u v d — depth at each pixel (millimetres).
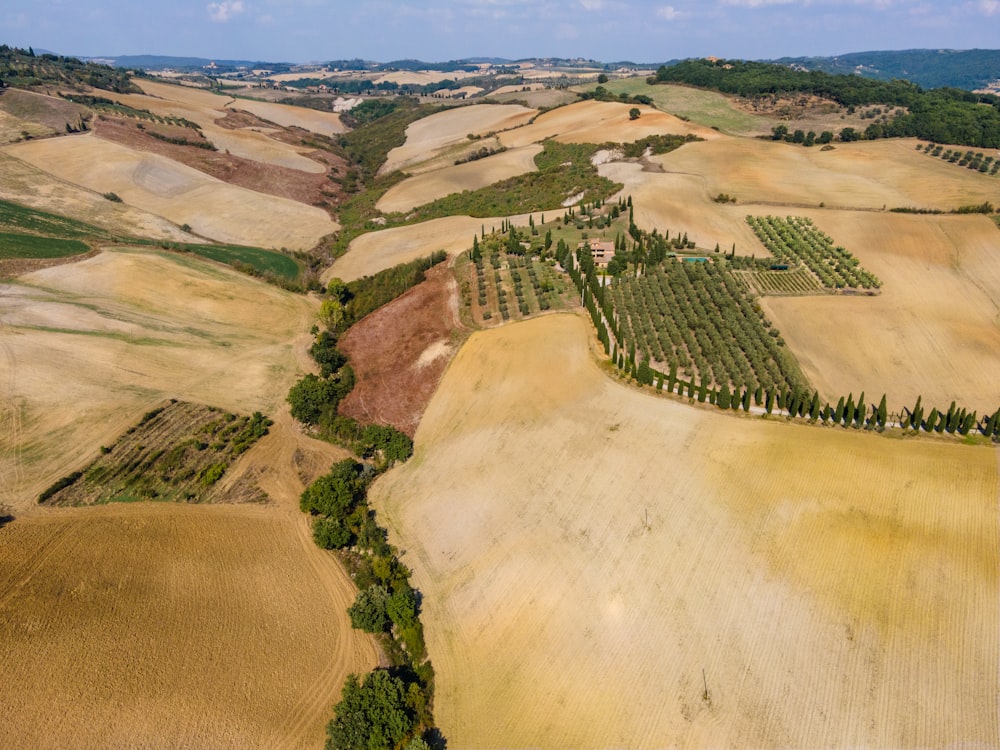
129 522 65312
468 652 52125
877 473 63812
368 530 63375
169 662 50062
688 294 102688
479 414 79375
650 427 72875
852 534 57156
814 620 50719
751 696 46375
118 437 78125
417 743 42875
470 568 59594
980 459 65625
